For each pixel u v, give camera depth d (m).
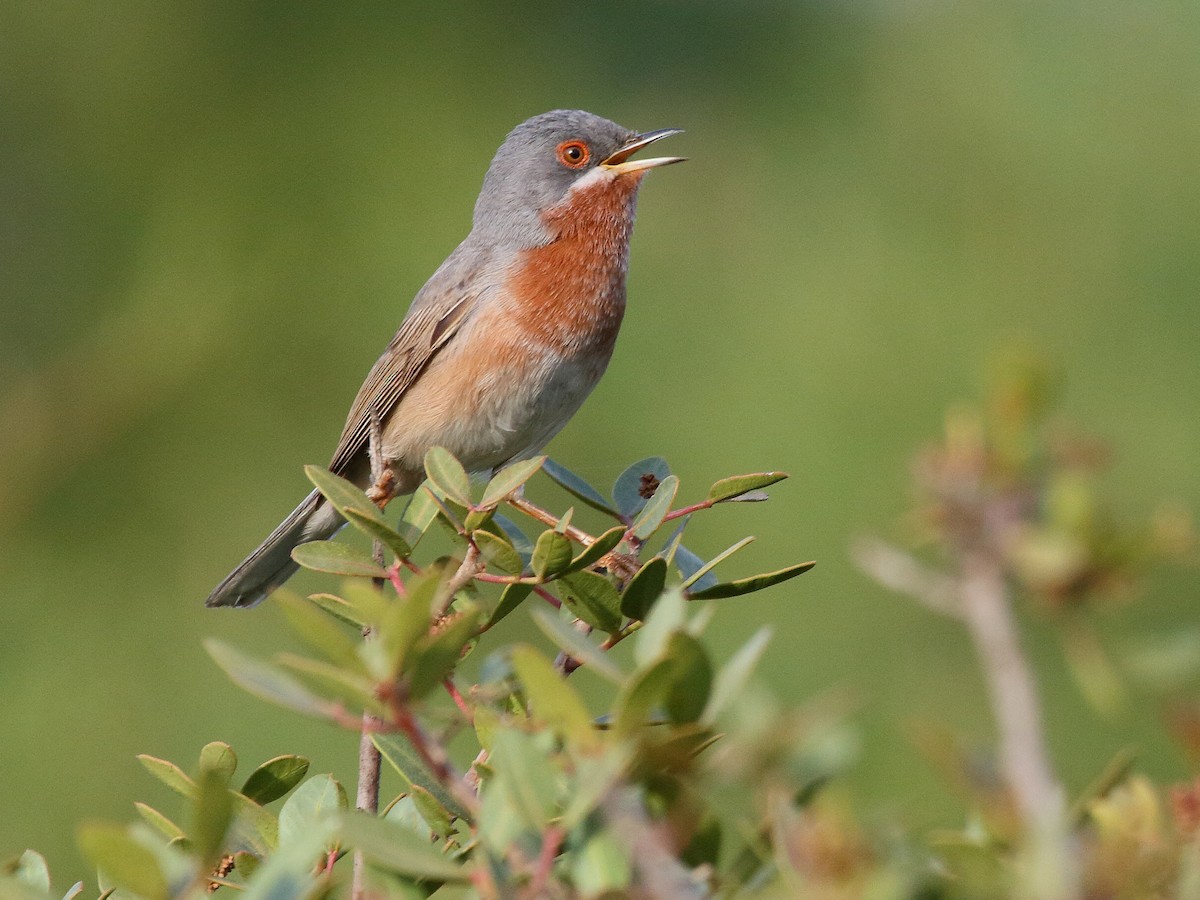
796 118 14.20
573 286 8.84
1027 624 10.62
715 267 13.70
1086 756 10.98
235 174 14.03
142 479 13.47
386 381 9.10
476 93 14.22
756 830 3.56
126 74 14.24
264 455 13.48
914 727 3.63
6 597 12.98
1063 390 12.74
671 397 13.11
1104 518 4.14
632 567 5.82
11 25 14.24
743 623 11.99
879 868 3.24
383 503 6.93
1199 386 12.79
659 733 3.33
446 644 3.34
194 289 13.78
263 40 14.33
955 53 14.12
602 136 9.08
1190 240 13.11
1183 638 4.10
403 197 13.84
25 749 12.27
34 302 13.87
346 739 11.84
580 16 14.72
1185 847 3.33
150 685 12.65
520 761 3.30
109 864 3.19
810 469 12.45
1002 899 3.29
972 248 13.33
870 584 12.02
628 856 3.19
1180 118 13.52
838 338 12.95
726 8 14.59
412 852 3.21
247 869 4.30
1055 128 13.61
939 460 4.31
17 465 13.42
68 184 14.14
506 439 9.01
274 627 12.82
